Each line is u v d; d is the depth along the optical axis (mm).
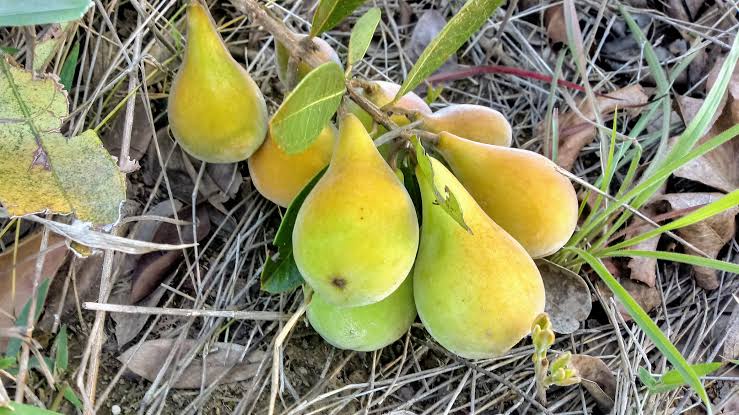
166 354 370
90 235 313
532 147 462
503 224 324
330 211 290
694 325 416
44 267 354
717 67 473
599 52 502
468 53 497
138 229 390
